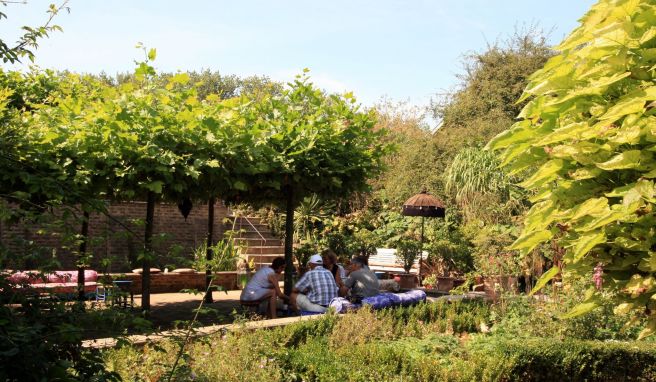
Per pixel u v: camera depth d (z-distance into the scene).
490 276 10.64
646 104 2.76
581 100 2.99
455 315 9.09
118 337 3.79
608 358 7.40
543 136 3.04
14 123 5.02
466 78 27.86
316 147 10.40
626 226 2.92
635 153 2.67
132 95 8.94
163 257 4.06
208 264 4.26
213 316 10.46
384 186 22.83
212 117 9.02
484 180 17.27
